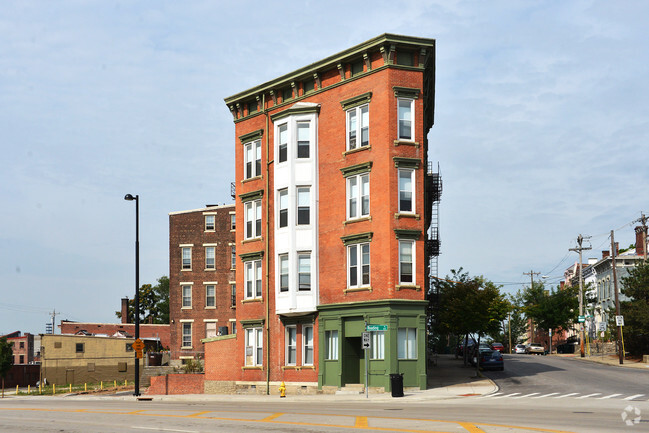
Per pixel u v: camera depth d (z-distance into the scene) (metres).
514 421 19.00
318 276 39.12
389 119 36.50
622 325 56.19
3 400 41.34
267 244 41.69
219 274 71.69
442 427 17.38
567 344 80.38
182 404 30.67
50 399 42.44
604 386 35.75
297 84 41.25
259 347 42.09
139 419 20.94
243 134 44.47
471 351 57.97
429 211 50.97
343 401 31.81
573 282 99.50
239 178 44.59
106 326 87.12
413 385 35.47
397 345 35.44
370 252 36.81
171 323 72.06
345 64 38.69
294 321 39.97
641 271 62.38
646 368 49.41
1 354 81.06
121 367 73.62
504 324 98.19
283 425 18.25
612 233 59.53
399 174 36.59
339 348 37.50
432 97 44.00
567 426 17.59
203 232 72.62
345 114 38.81
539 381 39.91
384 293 35.81
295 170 39.94
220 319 70.88
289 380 39.88
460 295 49.75
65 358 71.75
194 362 62.38
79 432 17.69
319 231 39.41
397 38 36.44
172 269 73.00
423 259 36.44
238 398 36.94
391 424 18.25
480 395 32.91
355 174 37.84
